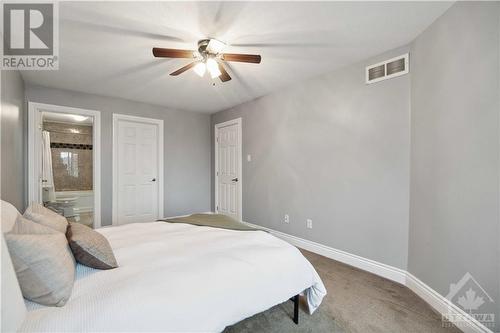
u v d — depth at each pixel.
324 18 1.84
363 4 1.69
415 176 2.08
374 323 1.61
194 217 2.53
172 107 4.46
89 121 5.56
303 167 3.12
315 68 2.73
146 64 2.63
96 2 1.65
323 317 1.67
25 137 3.13
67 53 2.37
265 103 3.71
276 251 1.55
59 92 3.39
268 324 1.59
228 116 4.52
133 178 4.10
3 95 2.10
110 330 0.87
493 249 1.36
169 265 1.28
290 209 3.31
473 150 1.49
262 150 3.77
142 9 1.73
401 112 2.22
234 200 4.39
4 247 0.81
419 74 2.04
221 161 4.73
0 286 0.74
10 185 2.37
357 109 2.56
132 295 0.99
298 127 3.19
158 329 0.95
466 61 1.55
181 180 4.63
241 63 2.61
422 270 1.96
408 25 1.92
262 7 1.72
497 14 1.35
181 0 1.64
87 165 5.98
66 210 4.77
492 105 1.38
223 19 1.86
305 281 1.56
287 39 2.15
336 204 2.74
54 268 0.97
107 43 2.20
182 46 2.26
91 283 1.08
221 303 1.14
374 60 2.43
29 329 0.81
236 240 1.71
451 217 1.66
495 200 1.36
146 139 4.26
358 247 2.53
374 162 2.41
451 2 1.65
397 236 2.24
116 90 3.49
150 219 4.29
